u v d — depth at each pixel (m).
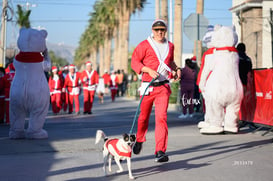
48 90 9.80
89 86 17.72
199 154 7.32
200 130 10.26
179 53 25.36
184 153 7.44
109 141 5.68
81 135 10.24
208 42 10.77
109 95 42.31
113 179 5.50
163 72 6.48
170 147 8.12
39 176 5.71
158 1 31.05
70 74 17.88
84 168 6.23
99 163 6.61
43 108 9.66
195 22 14.82
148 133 10.45
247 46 30.06
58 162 6.71
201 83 10.64
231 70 10.02
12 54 28.59
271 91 9.66
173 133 10.38
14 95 9.57
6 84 13.77
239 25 31.45
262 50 28.42
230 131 10.10
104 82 30.73
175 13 25.45
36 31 9.63
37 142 9.09
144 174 5.78
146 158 6.99
